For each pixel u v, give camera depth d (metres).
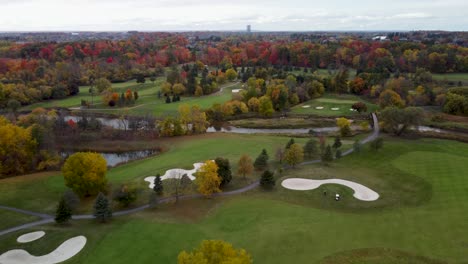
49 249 45.09
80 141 98.75
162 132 103.31
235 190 62.91
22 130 78.12
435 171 69.44
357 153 81.00
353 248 44.06
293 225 49.94
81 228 50.31
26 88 141.50
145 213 54.84
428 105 131.25
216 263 30.38
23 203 59.72
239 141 94.88
